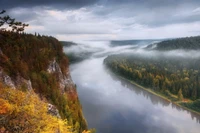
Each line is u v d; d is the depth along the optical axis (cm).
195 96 13600
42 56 7544
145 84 17200
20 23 1644
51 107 3362
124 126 9600
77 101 8938
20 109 1656
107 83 18375
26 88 3734
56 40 10331
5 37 1770
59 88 7550
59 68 8638
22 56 6222
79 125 6122
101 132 8881
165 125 9994
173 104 13238
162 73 19825
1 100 1602
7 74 3491
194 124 10231
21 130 1563
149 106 12612
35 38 8469
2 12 1569
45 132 1650
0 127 1473
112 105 12319
